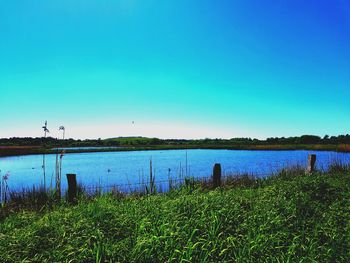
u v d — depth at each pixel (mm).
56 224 6484
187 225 6562
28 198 10297
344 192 10164
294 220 7598
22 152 61094
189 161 41312
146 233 6148
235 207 7676
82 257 5344
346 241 6590
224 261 5562
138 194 11219
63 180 24062
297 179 11383
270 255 5867
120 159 48344
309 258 5832
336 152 54500
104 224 6508
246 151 70188
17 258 5324
